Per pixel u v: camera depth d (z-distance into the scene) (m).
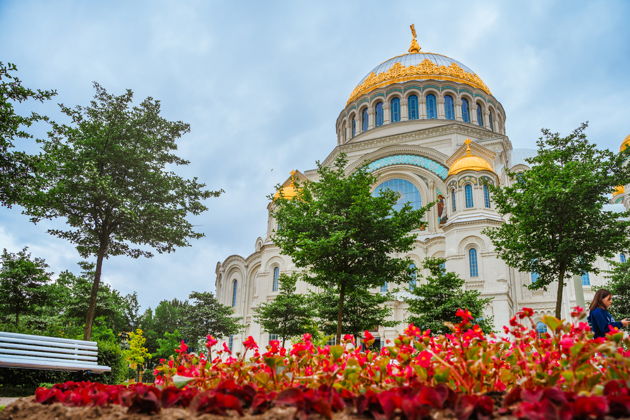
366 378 7.29
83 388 7.05
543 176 23.41
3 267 36.19
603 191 23.20
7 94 19.30
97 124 25.61
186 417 5.40
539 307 49.84
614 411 4.68
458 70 70.62
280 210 26.91
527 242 23.27
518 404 5.36
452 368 6.35
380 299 37.38
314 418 5.16
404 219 24.94
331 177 26.61
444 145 62.88
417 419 4.82
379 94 70.31
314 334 41.72
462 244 47.56
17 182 19.64
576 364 6.04
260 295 57.12
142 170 26.06
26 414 6.18
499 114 73.88
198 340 54.34
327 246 23.02
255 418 5.36
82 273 45.38
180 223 26.73
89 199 23.94
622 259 53.69
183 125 28.41
